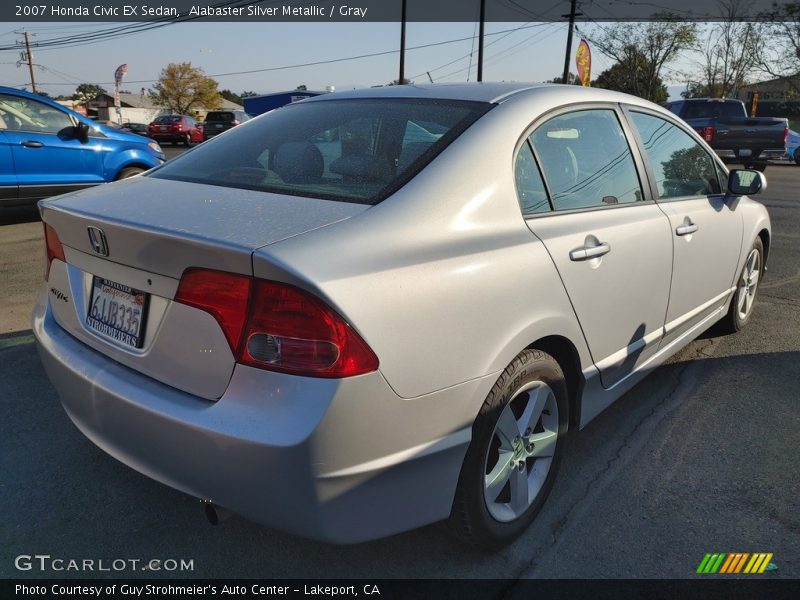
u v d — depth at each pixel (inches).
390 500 75.8
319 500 70.2
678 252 127.3
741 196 160.6
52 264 98.5
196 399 74.1
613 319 108.7
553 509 104.3
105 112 2679.6
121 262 81.1
